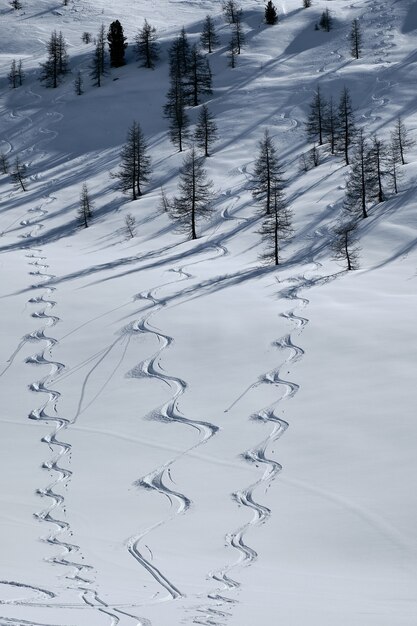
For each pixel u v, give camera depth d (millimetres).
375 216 74625
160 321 52125
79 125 124750
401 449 31562
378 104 112812
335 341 45062
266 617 15844
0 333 51969
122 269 68188
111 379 44250
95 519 27781
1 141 123062
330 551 23766
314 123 102500
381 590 19406
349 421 34938
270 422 36375
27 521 27609
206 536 25641
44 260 73312
